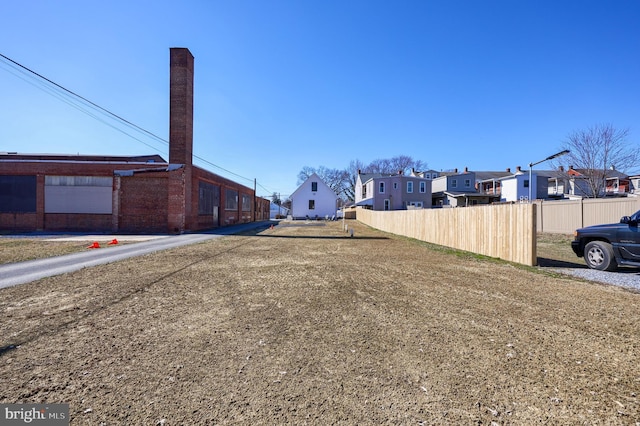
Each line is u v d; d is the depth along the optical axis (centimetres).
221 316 430
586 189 3247
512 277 702
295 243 1428
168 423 212
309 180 4959
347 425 212
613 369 290
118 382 262
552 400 241
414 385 261
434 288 597
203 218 2467
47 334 363
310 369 287
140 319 416
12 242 1389
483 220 1080
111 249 1168
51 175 2036
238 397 243
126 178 2053
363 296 537
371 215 3014
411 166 6706
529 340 355
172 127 2084
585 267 833
